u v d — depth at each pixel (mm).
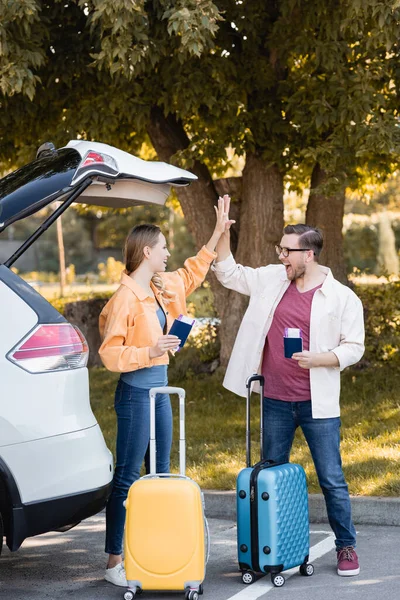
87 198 4992
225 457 7184
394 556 5082
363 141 8562
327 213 10469
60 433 4184
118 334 4633
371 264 34281
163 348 4523
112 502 4750
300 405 4844
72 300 14953
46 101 9742
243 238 10289
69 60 9297
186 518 4273
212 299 12359
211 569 4988
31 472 4109
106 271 43438
